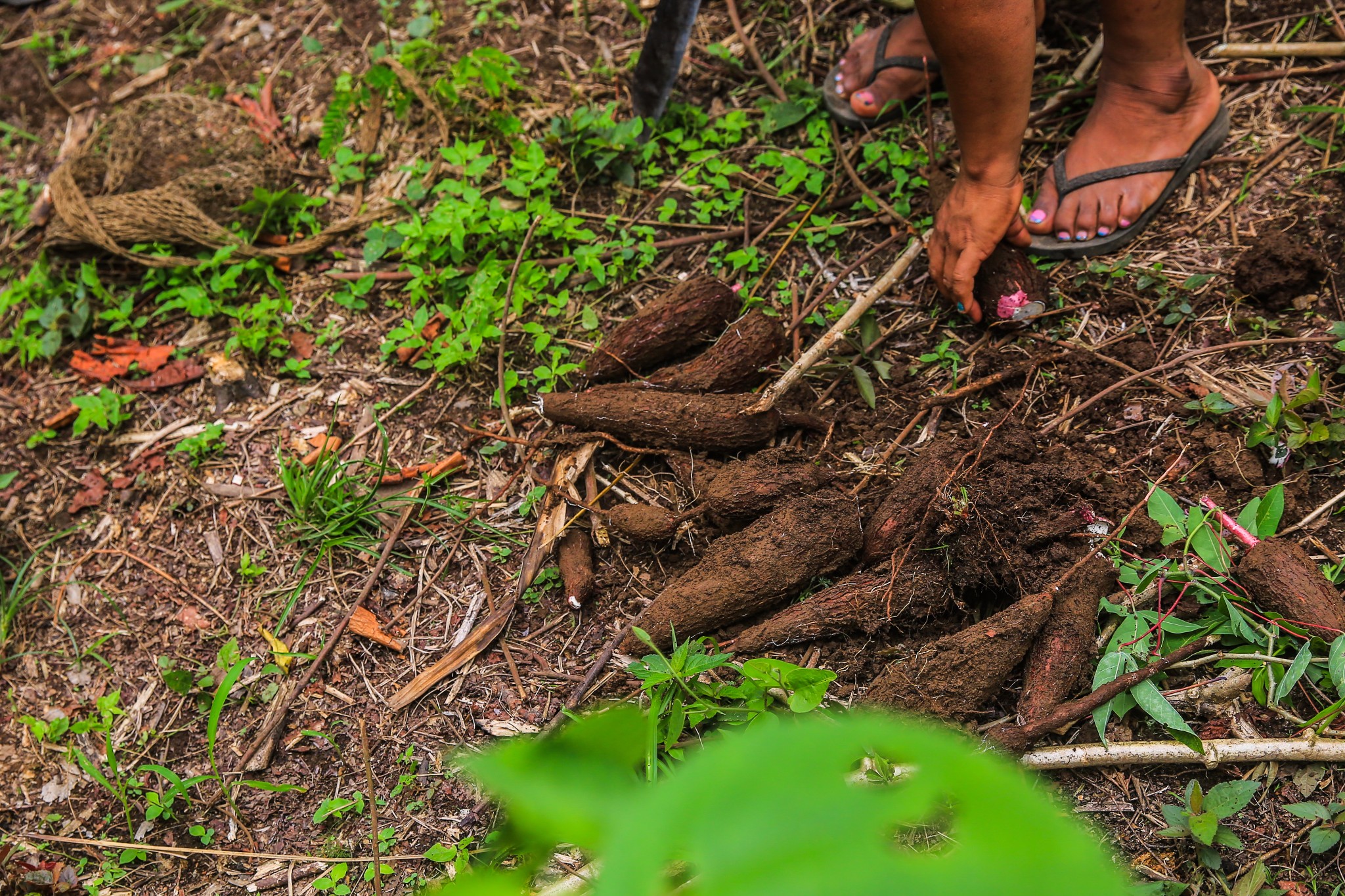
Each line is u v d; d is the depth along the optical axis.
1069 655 1.89
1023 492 2.03
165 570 2.62
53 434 2.93
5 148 3.73
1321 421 2.11
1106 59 2.49
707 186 3.00
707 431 2.33
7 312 3.23
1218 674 1.92
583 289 2.86
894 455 2.33
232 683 2.17
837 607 2.06
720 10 3.36
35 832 2.29
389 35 3.58
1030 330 2.47
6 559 2.71
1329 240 2.37
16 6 4.13
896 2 3.12
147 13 3.96
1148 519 2.04
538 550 2.36
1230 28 2.83
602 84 3.28
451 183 3.03
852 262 2.74
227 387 2.91
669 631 2.12
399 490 2.60
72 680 2.49
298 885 2.08
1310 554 2.00
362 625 2.39
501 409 2.63
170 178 3.18
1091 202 2.50
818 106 3.04
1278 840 1.76
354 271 3.08
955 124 2.17
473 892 0.22
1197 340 2.35
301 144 3.40
